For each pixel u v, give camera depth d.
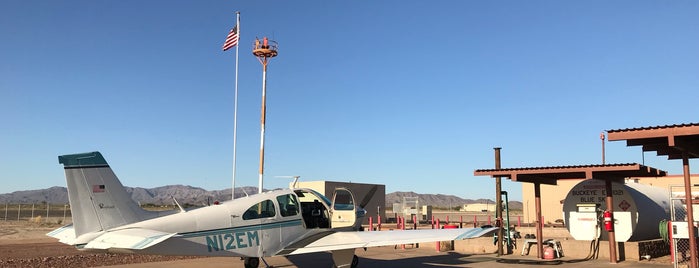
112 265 14.12
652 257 15.28
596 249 15.39
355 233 11.59
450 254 17.08
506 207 17.11
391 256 16.59
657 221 16.34
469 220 43.97
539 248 15.45
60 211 86.38
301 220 11.42
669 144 9.48
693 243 10.33
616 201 15.71
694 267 10.30
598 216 15.66
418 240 10.68
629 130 9.95
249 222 10.48
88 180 9.43
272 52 30.02
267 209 10.85
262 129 29.16
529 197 36.25
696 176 30.17
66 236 9.52
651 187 18.59
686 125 9.30
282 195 11.27
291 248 11.11
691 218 10.44
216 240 10.01
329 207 12.44
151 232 9.26
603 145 28.52
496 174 15.02
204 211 10.05
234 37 29.47
